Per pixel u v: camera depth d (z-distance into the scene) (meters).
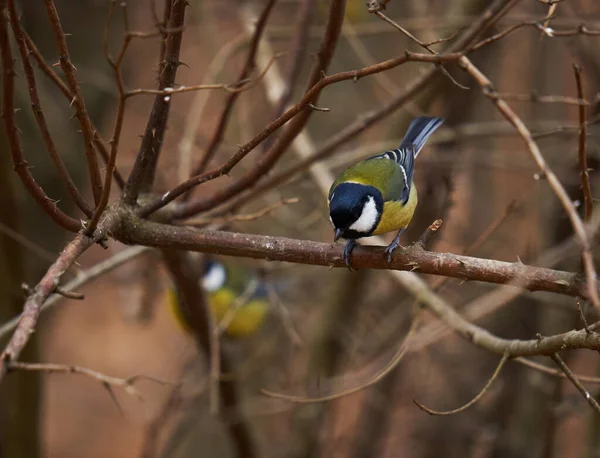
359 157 11.07
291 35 11.25
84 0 13.59
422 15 11.77
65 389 19.12
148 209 6.00
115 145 4.99
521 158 12.24
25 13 12.83
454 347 13.16
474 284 10.93
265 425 13.23
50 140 5.50
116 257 8.84
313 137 14.65
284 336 13.37
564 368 5.68
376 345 12.38
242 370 11.54
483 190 13.42
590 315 8.64
